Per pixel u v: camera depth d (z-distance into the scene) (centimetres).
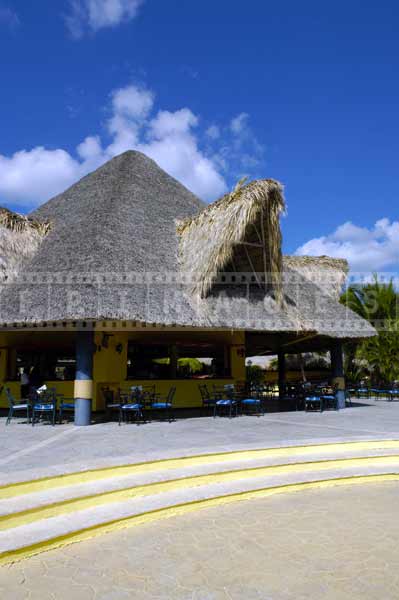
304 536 576
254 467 788
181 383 1656
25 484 604
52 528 550
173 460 761
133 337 1619
